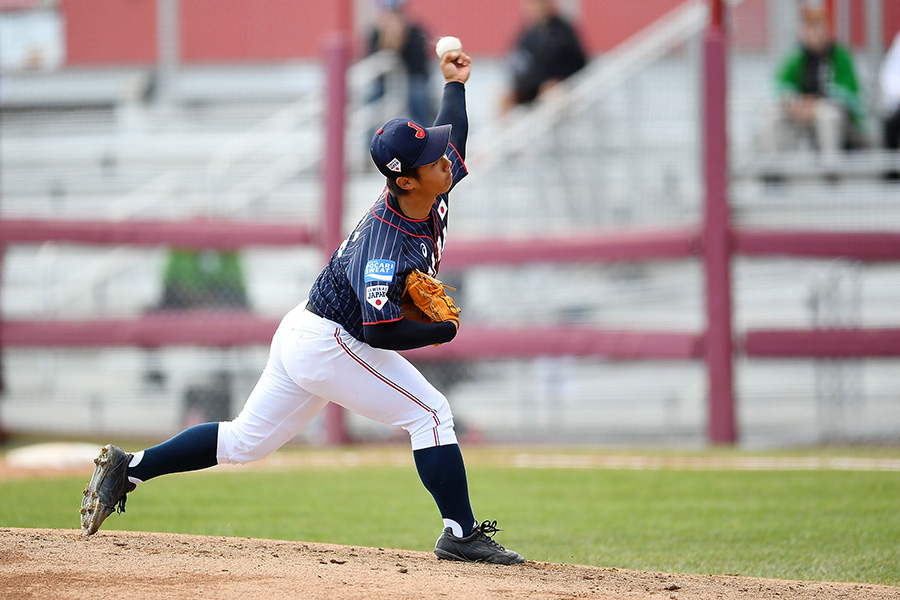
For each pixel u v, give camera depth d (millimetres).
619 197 47031
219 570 13062
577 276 48000
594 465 32812
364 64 49969
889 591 13984
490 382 45406
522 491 26766
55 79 58906
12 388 48094
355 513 23062
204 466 15188
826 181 45656
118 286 50969
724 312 39250
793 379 44938
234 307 47344
